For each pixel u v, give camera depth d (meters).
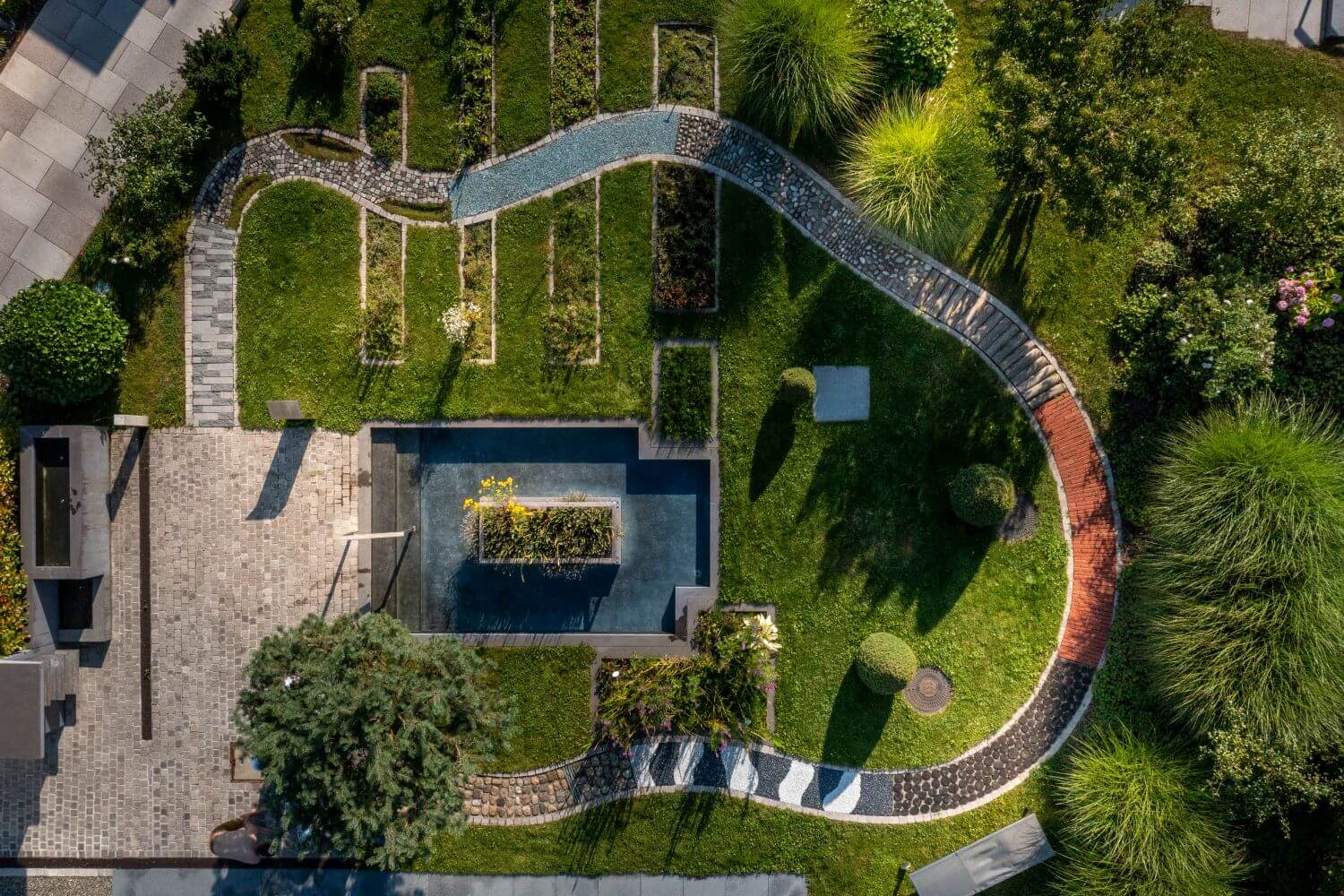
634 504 16.89
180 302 16.52
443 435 16.89
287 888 16.73
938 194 14.82
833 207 16.48
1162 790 15.18
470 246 16.62
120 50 16.62
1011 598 16.59
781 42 14.78
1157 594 15.57
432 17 16.47
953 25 15.33
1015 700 16.59
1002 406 16.52
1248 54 16.48
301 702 13.07
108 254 16.47
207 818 16.66
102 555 16.38
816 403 16.52
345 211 16.53
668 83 16.47
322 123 16.52
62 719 16.70
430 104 16.53
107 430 16.45
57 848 16.83
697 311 16.44
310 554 16.62
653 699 15.69
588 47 16.50
